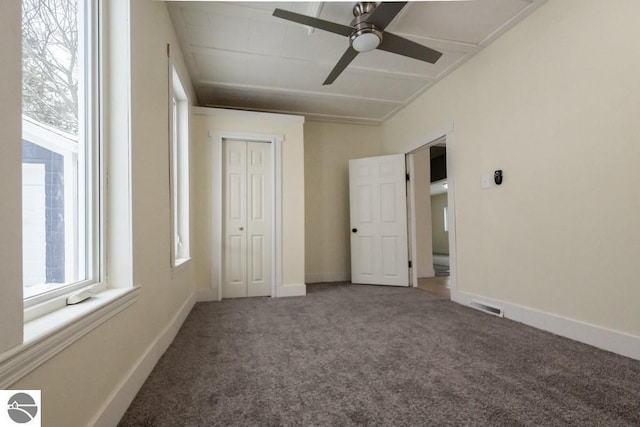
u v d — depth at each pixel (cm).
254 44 266
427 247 485
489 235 272
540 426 115
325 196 469
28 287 93
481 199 281
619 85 177
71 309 100
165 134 205
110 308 115
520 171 241
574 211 202
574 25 201
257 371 162
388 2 173
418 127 385
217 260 339
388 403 131
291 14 181
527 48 235
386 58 293
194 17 229
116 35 141
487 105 274
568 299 206
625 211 175
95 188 131
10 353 66
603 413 122
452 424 117
